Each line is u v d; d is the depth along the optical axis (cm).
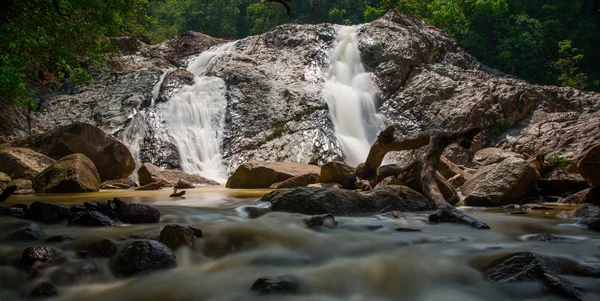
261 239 458
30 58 1183
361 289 346
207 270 390
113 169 1325
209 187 1300
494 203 771
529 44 3184
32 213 510
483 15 3247
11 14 1086
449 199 794
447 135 806
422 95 2105
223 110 1897
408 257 405
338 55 2362
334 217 575
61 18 1259
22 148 1200
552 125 1858
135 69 2331
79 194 999
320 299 327
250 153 1711
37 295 339
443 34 2688
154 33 3469
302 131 1766
